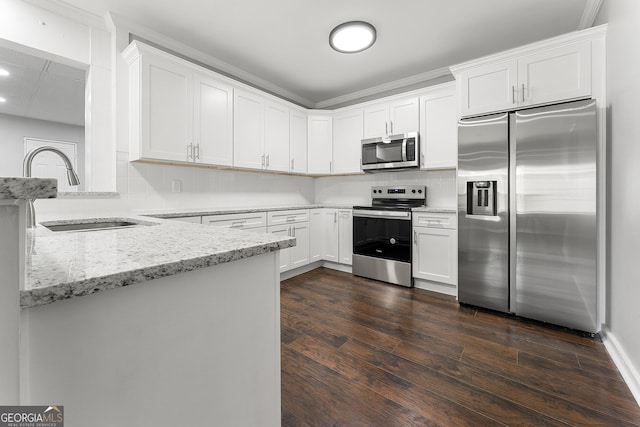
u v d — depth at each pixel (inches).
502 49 109.2
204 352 26.3
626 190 62.1
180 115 95.5
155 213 86.0
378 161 130.5
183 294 24.5
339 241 140.2
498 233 89.6
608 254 73.8
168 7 85.8
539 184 82.7
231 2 83.7
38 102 155.7
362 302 99.5
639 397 50.2
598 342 72.1
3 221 14.6
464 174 95.9
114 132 91.7
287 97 153.3
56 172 192.9
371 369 60.5
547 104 83.1
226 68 122.2
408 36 100.7
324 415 47.9
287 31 98.0
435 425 45.8
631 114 59.7
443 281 106.9
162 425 23.4
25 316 16.7
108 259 23.0
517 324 82.7
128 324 21.2
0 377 14.7
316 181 173.9
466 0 82.9
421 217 112.3
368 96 151.2
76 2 83.0
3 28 75.2
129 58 91.2
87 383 19.3
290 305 96.4
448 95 113.4
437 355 65.8
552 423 46.0
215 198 121.4
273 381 33.2
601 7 81.9
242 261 29.6
